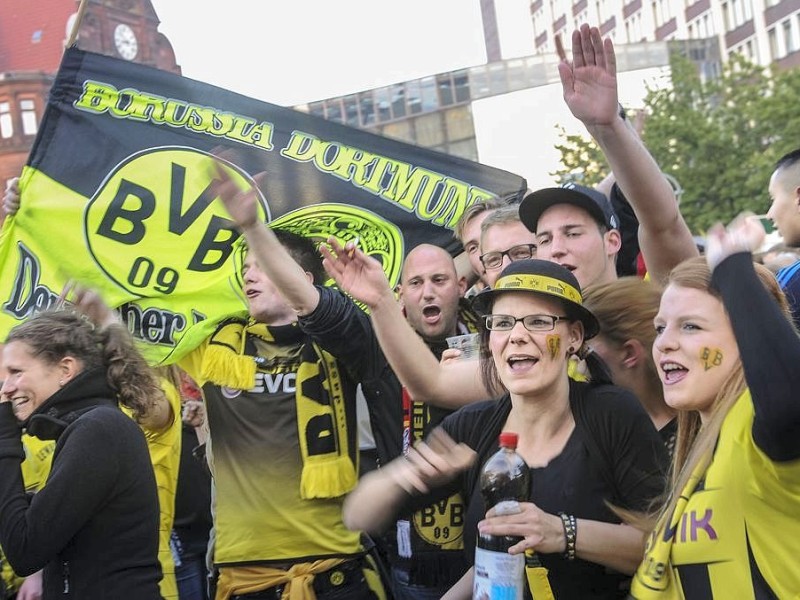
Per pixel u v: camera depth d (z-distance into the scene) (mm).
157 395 3256
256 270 3709
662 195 3104
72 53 4375
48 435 2988
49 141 4348
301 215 4395
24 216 4320
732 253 1956
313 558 3516
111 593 2844
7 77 41344
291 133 4438
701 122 27969
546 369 2533
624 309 2842
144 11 49406
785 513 1934
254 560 3545
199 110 4398
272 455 3580
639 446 2496
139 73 4395
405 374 3109
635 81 32594
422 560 3420
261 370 3664
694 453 2119
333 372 3633
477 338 3443
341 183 4426
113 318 3605
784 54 48875
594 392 2596
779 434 1842
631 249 4105
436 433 2535
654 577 2111
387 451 3596
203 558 4723
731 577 1978
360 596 3562
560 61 3066
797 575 1916
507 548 2371
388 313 3104
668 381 2213
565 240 3371
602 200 3496
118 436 2922
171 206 4301
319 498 3541
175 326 4207
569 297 2551
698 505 2051
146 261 4270
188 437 4723
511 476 2432
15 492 2914
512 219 3695
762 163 27391
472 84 38719
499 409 2699
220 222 4254
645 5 60000
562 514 2418
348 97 41812
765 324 1873
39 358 3014
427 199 4445
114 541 2881
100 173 4332
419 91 39406
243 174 4375
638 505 2453
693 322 2166
